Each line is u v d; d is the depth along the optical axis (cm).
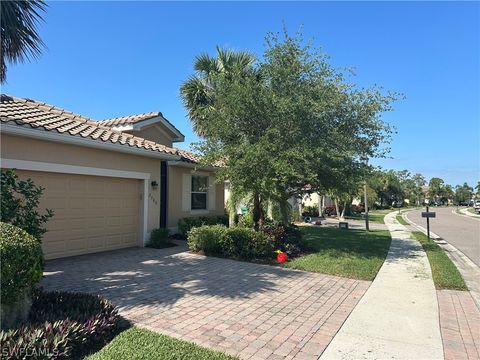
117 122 1509
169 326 507
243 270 875
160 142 1688
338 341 477
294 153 980
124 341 441
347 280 817
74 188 993
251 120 1104
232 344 455
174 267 887
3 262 398
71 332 407
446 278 823
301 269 911
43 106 1227
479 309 620
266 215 1354
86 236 1027
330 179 1128
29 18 750
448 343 477
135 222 1188
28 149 863
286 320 548
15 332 388
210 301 627
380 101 1123
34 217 606
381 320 560
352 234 1764
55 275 781
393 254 1191
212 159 1116
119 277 776
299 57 1108
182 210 1494
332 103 1040
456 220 3262
